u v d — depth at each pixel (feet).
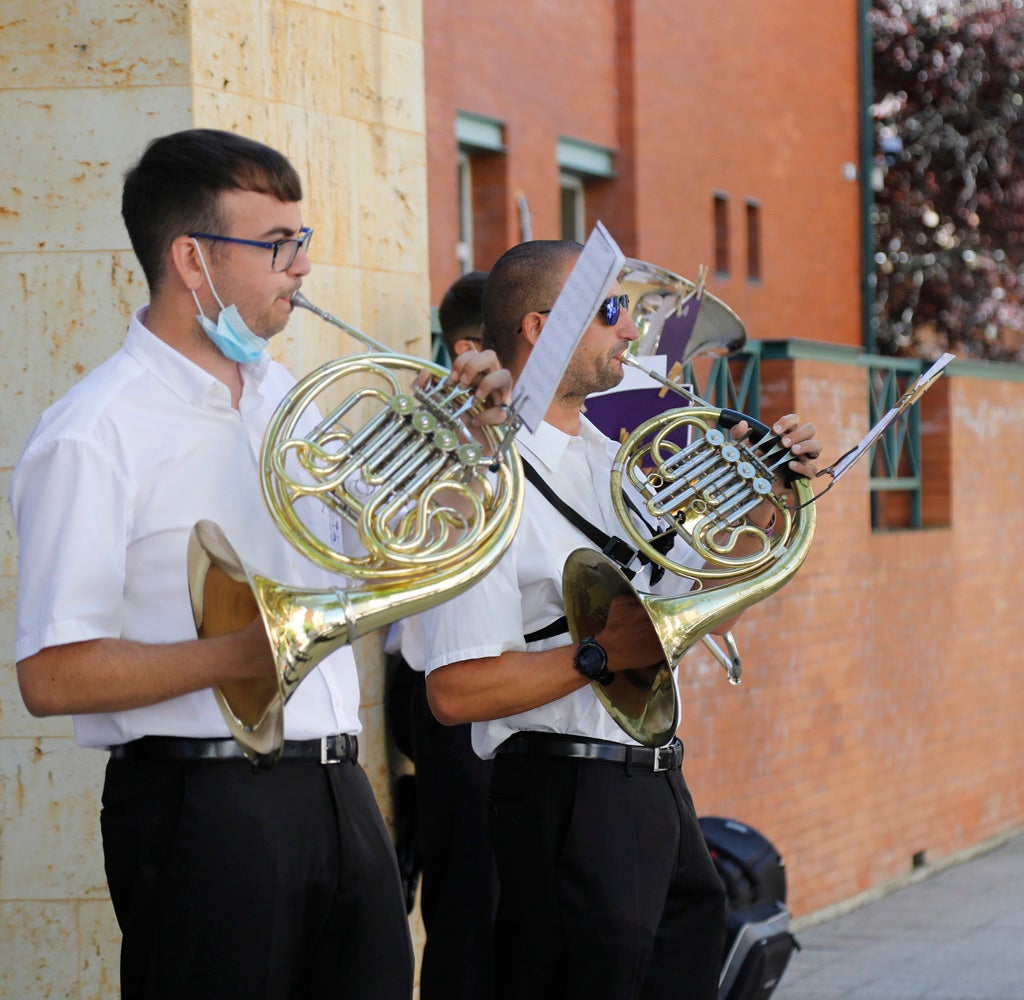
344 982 11.91
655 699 12.97
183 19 16.61
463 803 17.72
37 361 16.90
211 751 11.28
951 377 36.60
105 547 10.83
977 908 32.32
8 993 16.85
